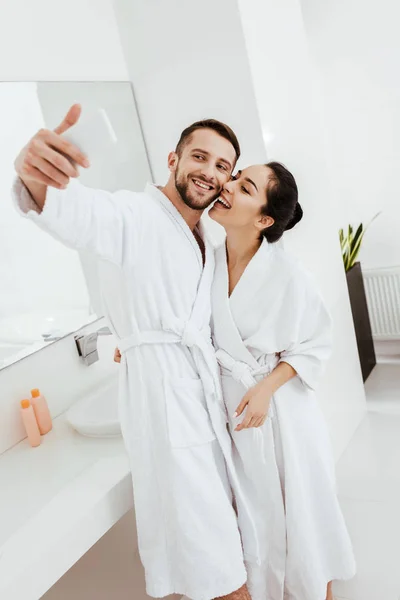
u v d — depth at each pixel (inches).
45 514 62.4
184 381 63.0
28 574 54.9
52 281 84.3
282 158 96.0
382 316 152.1
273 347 69.6
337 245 123.3
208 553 62.3
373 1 137.3
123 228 59.2
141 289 61.6
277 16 99.7
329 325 70.7
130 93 96.7
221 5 86.3
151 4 92.0
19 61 80.2
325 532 73.6
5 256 77.5
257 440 68.9
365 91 143.3
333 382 114.3
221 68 89.0
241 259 70.6
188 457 62.3
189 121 93.9
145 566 66.1
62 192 52.4
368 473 108.3
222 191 68.3
